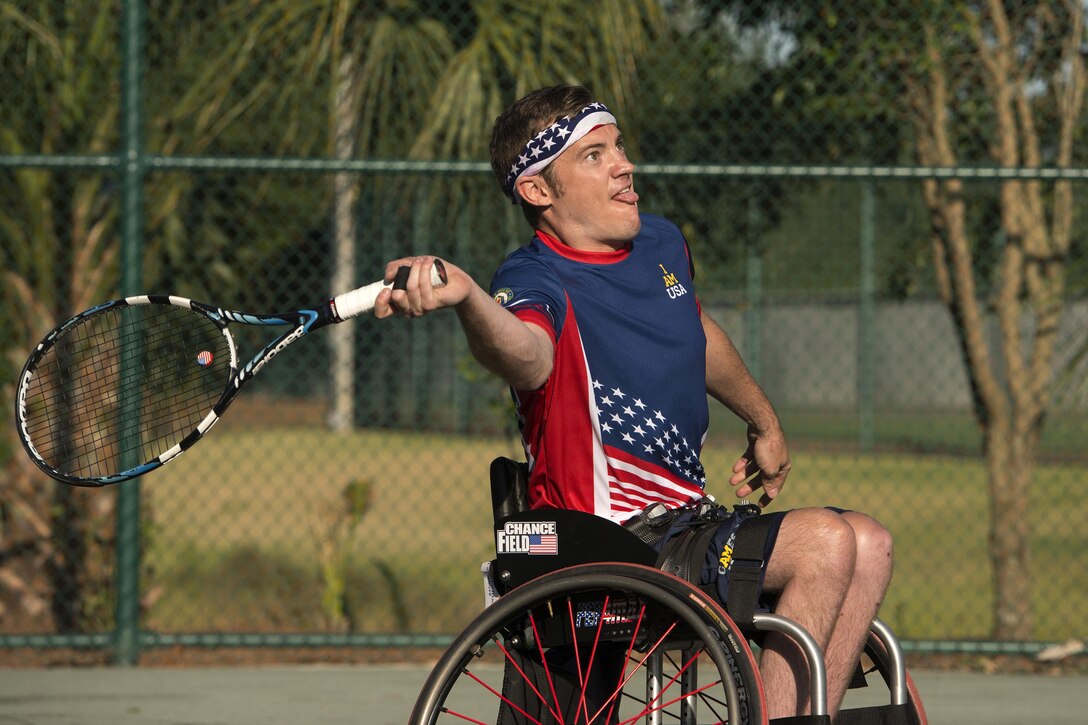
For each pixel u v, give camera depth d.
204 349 10.31
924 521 30.16
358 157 18.48
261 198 19.47
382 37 18.00
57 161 16.14
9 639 16.25
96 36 18.28
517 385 7.79
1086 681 15.67
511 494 8.63
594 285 8.40
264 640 16.45
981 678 15.86
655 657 8.25
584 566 7.81
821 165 18.08
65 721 13.46
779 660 7.95
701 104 19.61
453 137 18.03
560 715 8.20
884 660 8.85
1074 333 18.77
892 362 46.97
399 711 13.97
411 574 22.97
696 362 8.62
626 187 8.53
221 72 18.12
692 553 7.97
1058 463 31.98
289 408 49.75
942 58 18.50
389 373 43.91
